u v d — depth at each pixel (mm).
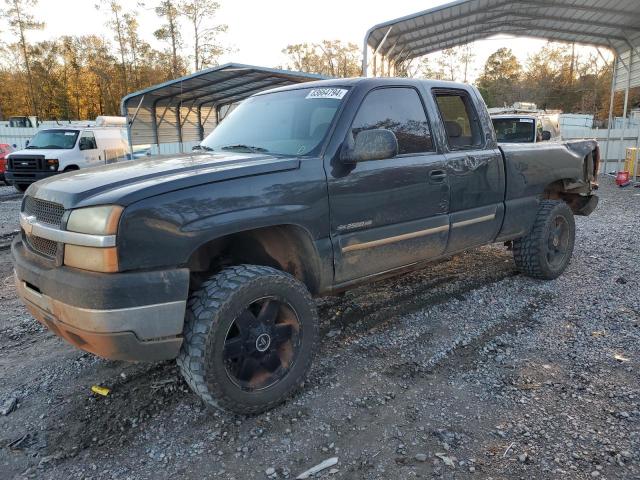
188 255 2732
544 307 4742
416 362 3732
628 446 2699
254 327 3021
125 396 3352
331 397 3275
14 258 3150
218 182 2871
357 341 4113
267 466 2637
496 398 3219
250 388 3010
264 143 3740
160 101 20141
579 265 6133
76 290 2561
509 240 5160
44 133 16641
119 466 2662
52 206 2875
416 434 2869
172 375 3604
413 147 3967
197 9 48750
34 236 3004
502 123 12852
